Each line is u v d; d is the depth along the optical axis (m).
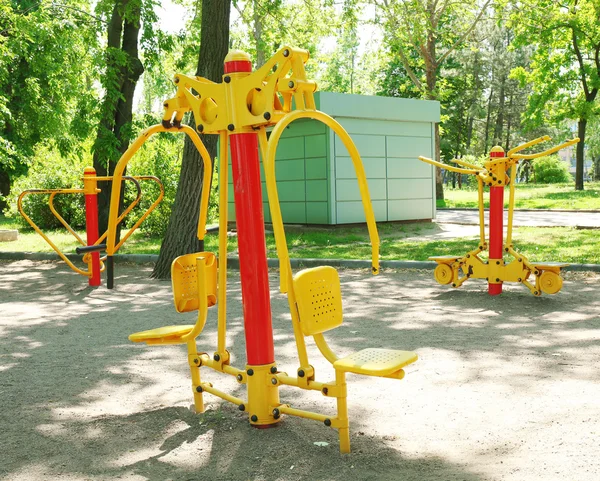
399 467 3.13
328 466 3.16
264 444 3.44
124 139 15.52
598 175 78.06
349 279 9.91
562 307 7.19
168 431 3.73
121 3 14.53
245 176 3.59
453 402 4.10
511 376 4.64
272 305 7.95
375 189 18.27
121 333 6.59
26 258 13.85
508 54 59.34
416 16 30.58
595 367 4.81
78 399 4.41
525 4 32.19
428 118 19.12
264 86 3.43
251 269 3.62
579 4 33.16
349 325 6.62
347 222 17.73
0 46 19.27
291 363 5.22
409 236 16.27
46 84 28.14
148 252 13.82
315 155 17.61
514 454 3.25
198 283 3.93
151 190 17.38
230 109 3.55
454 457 3.23
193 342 4.02
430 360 5.15
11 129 28.88
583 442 3.37
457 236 15.77
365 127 17.92
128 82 15.69
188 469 3.18
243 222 3.62
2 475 3.19
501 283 8.09
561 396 4.15
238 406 4.14
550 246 12.30
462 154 61.41
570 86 36.81
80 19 17.94
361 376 4.79
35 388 4.70
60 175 20.27
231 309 7.79
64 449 3.51
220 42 10.41
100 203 15.23
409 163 18.98
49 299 8.90
